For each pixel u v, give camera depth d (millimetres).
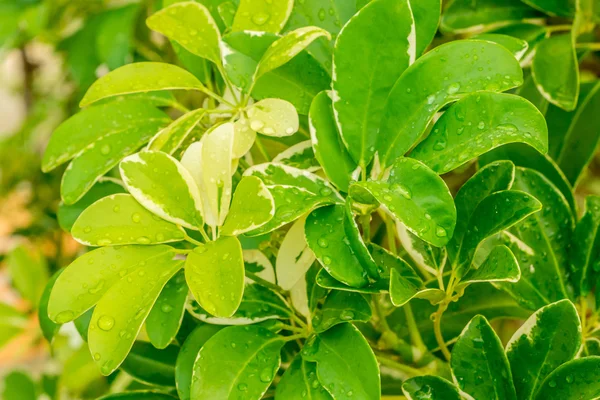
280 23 876
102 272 812
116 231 819
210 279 788
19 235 1566
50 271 1538
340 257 807
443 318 945
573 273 909
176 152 920
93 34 1102
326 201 823
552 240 912
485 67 813
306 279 895
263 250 911
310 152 890
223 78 917
